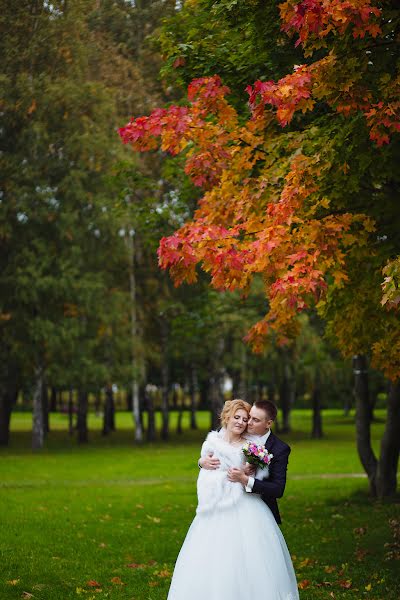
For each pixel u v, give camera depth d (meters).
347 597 7.98
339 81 7.21
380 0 7.39
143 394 52.06
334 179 8.30
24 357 32.94
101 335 36.91
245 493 6.00
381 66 7.70
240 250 8.00
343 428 52.72
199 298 19.69
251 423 6.13
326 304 10.94
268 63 9.35
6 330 32.78
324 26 7.16
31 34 13.54
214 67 9.79
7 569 9.41
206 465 6.03
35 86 15.06
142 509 15.38
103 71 16.11
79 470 25.48
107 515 14.51
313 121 8.73
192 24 10.16
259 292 30.47
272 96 7.29
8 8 12.99
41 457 30.95
